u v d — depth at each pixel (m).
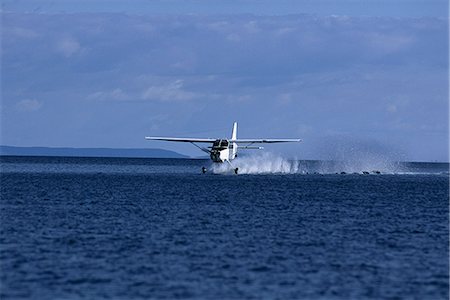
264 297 104.94
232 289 108.69
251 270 121.06
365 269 123.44
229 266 123.81
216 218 191.38
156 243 146.12
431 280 116.25
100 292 106.06
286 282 113.38
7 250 135.38
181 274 117.31
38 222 177.88
